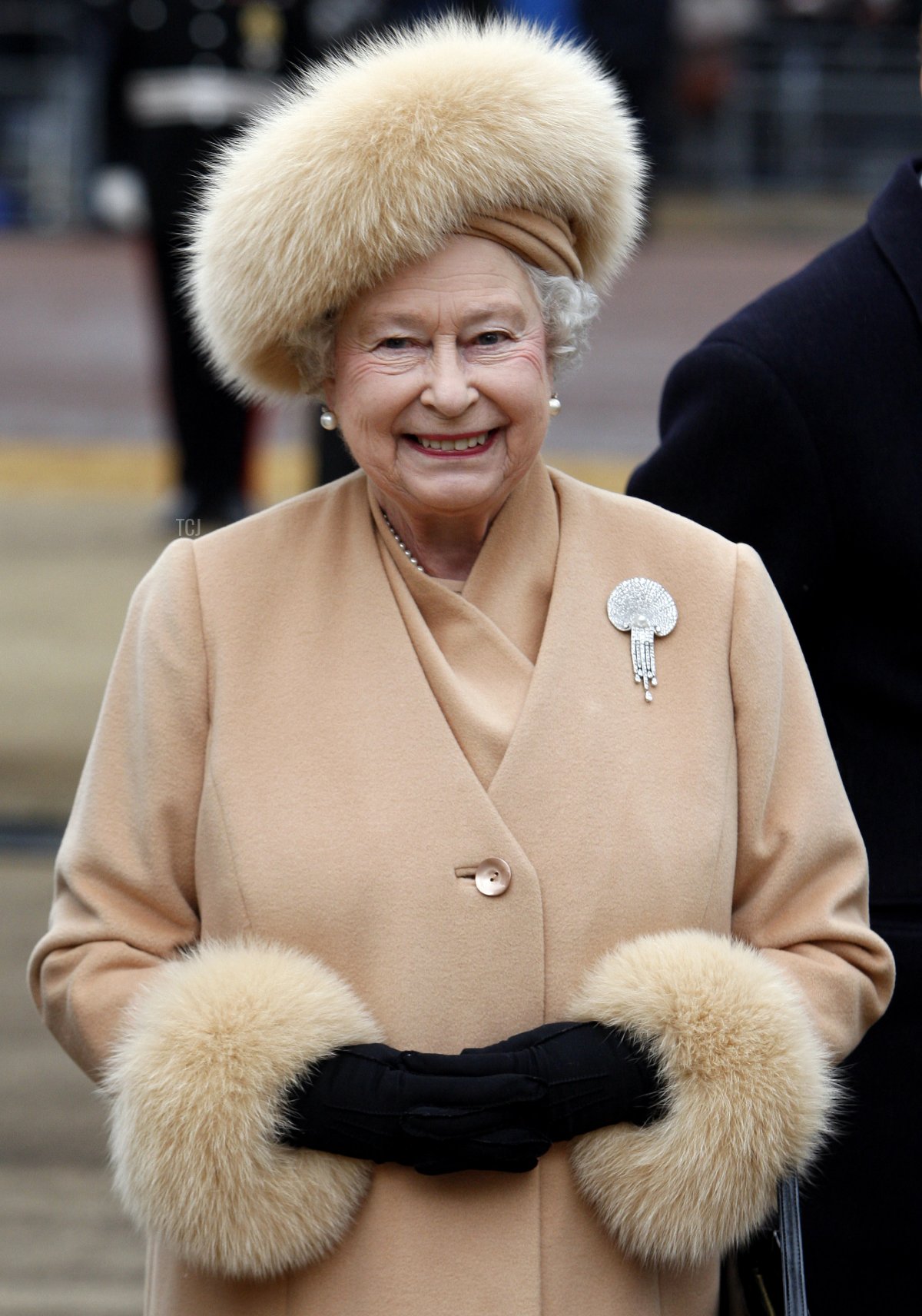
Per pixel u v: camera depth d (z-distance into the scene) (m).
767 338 7.46
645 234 7.00
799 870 6.44
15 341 34.84
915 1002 7.34
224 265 6.22
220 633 6.39
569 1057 5.95
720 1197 6.01
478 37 6.36
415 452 6.21
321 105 6.06
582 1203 6.14
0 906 14.16
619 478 24.61
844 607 7.52
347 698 6.28
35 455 28.95
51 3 43.91
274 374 6.56
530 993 6.08
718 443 7.45
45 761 16.83
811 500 7.39
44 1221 10.66
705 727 6.36
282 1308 6.14
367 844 6.11
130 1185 6.02
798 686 6.64
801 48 46.16
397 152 5.92
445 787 6.14
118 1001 6.17
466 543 6.55
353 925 6.09
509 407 6.13
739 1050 5.99
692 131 45.94
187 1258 6.04
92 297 38.16
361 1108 5.84
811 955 6.44
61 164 44.41
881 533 7.34
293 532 6.61
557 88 6.14
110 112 22.75
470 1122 5.77
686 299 36.22
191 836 6.35
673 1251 6.07
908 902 7.34
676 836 6.22
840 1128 7.38
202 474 23.86
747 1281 6.63
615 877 6.16
